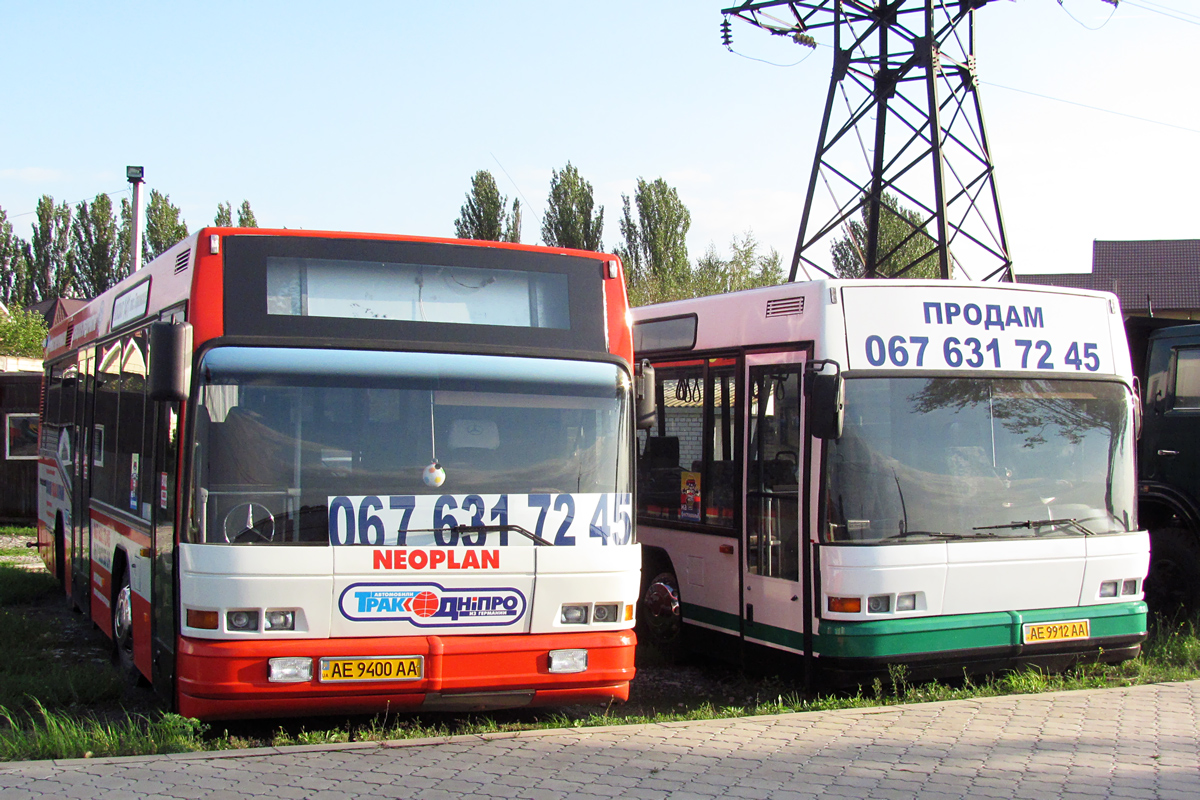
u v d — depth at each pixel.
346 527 6.12
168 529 6.34
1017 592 8.02
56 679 7.99
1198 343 10.34
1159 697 7.50
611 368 6.85
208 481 6.05
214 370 6.14
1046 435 8.34
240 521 6.02
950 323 8.15
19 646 9.63
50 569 12.24
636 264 54.00
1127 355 8.85
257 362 6.20
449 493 6.32
